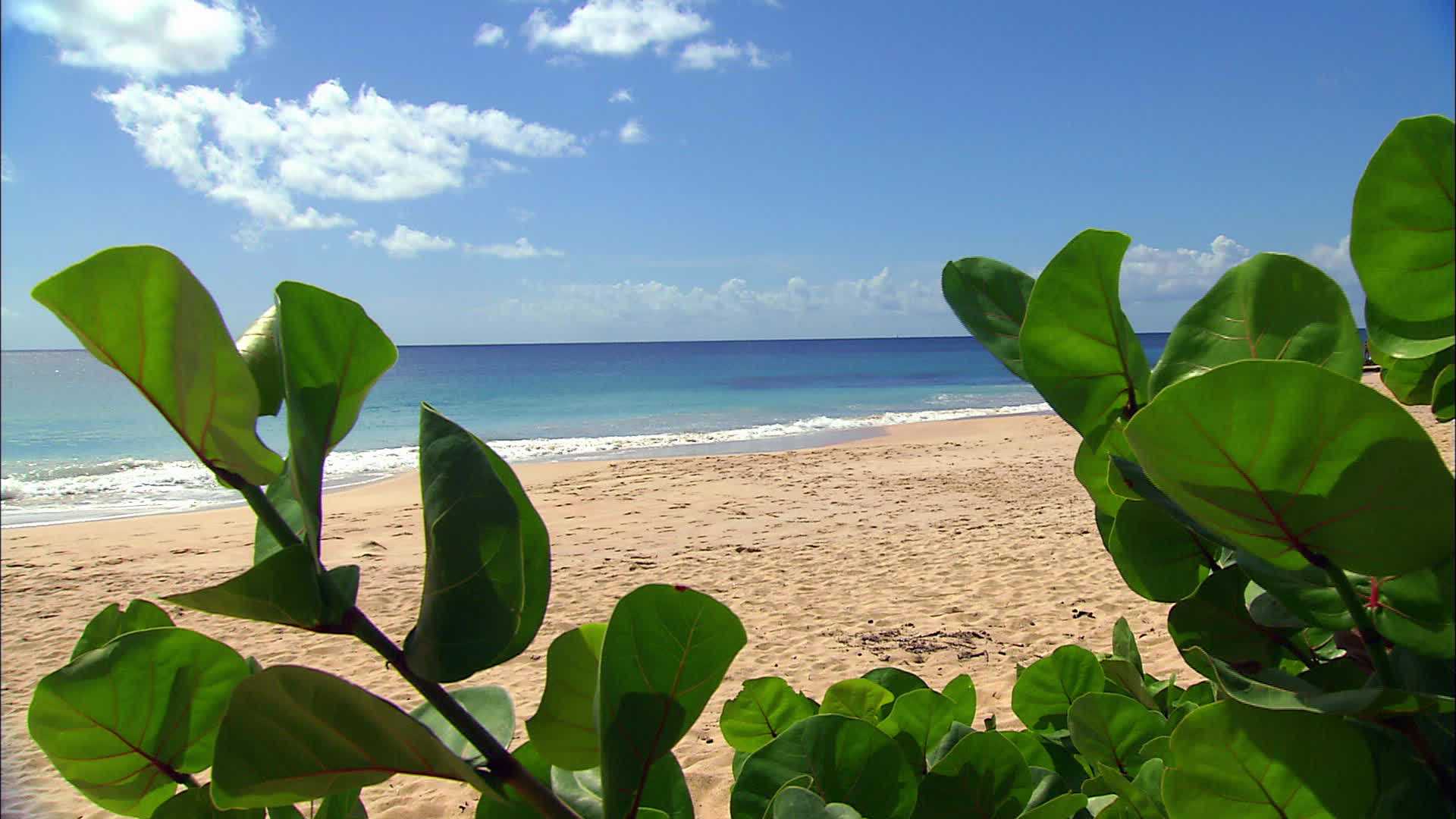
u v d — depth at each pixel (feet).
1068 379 2.86
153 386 2.07
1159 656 23.54
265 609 2.08
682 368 299.79
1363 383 1.71
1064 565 34.88
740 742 4.57
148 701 2.87
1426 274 2.23
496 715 2.85
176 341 2.04
